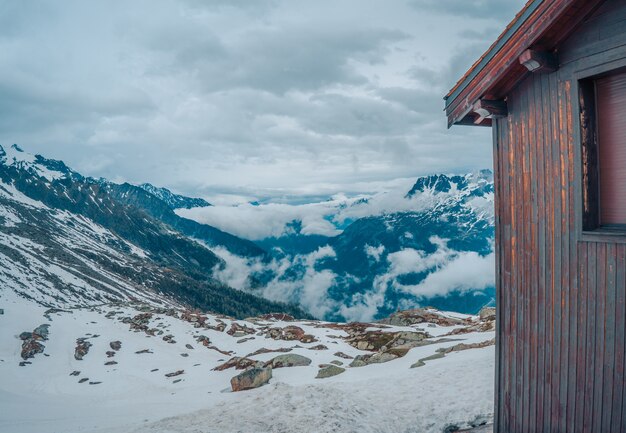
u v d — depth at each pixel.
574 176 7.54
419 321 55.69
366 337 46.78
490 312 44.50
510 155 9.11
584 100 7.50
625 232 6.80
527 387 8.70
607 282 7.05
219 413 14.20
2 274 125.75
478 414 12.85
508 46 8.15
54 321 66.44
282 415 13.23
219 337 59.69
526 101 8.61
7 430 20.19
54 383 46.12
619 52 6.80
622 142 7.20
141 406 28.34
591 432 7.33
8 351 55.38
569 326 7.75
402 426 12.67
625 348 6.76
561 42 7.74
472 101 9.30
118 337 60.69
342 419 12.78
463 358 22.28
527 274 8.70
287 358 38.88
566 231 7.77
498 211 9.48
